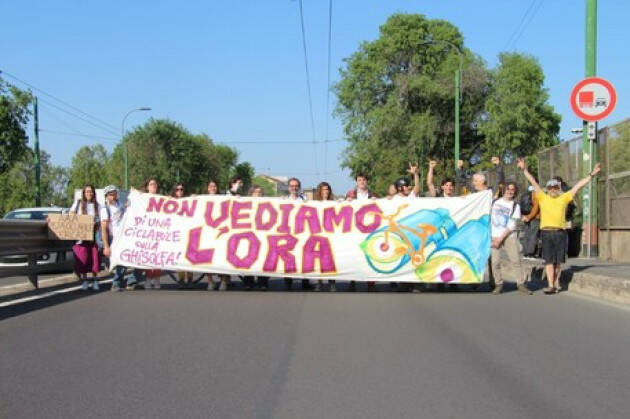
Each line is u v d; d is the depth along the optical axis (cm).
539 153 2141
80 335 763
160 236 1192
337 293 1159
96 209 1209
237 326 821
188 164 7131
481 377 591
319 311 941
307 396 533
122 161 6925
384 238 1166
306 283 1223
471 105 5003
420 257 1159
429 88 4784
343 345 714
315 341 734
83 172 10100
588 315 916
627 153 1457
